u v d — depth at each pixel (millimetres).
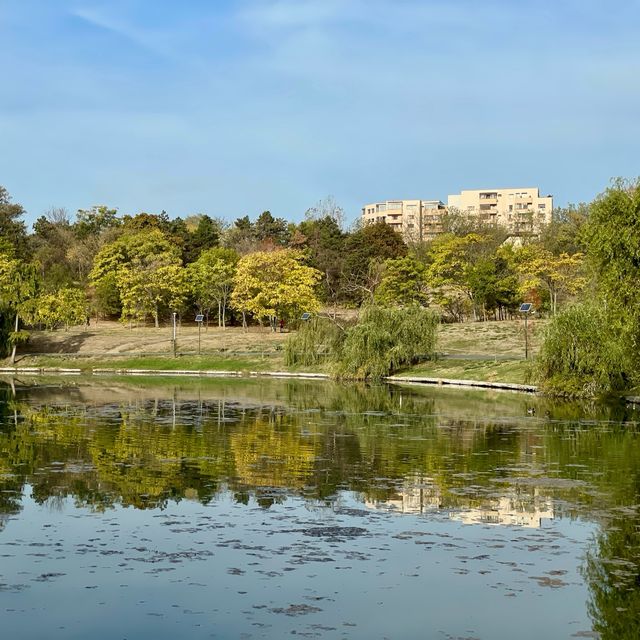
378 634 11703
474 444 28375
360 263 115375
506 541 16094
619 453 26359
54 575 13922
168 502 19188
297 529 16828
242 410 40281
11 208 127625
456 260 103625
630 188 40031
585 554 15312
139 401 45406
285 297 91812
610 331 40719
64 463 24281
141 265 105812
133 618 12172
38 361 79500
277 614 12359
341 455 26000
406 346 62094
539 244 116250
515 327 85250
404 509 18578
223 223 161375
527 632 11867
